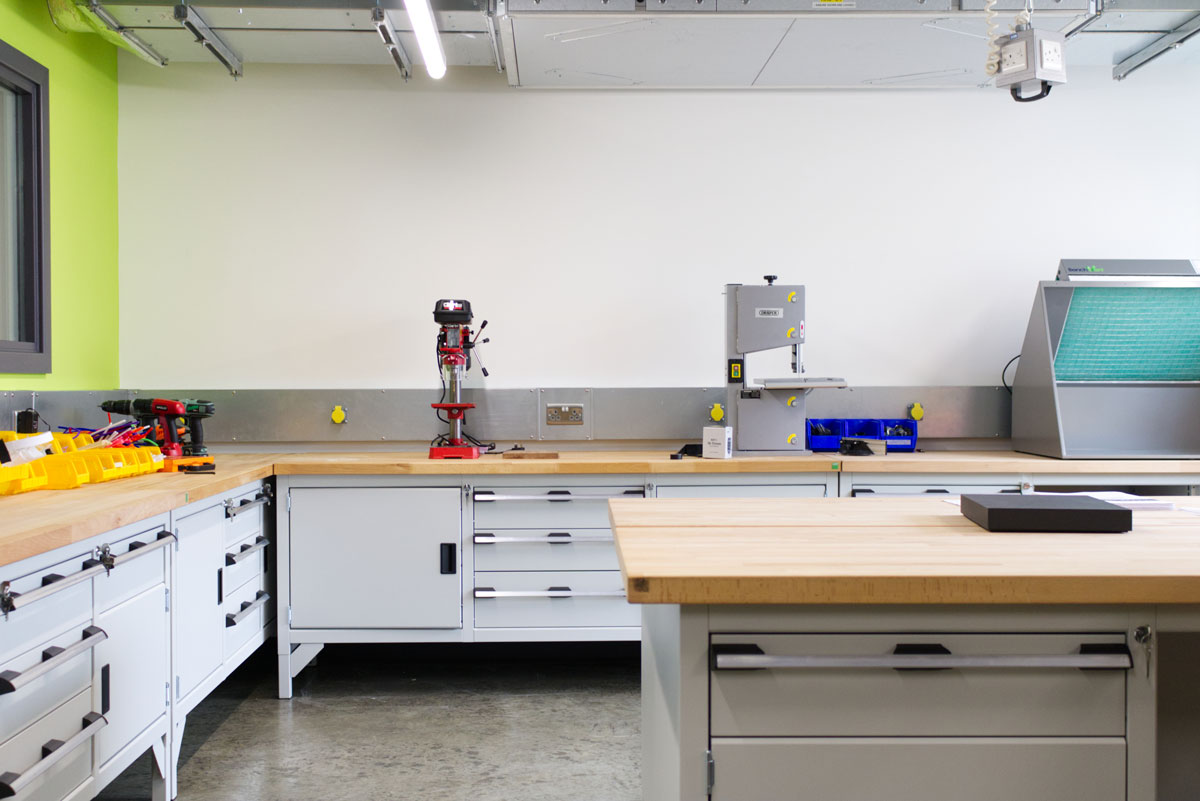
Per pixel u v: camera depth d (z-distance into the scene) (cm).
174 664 203
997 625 113
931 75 320
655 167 338
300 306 332
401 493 271
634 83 327
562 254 337
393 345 334
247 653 254
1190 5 272
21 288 272
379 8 268
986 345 345
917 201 343
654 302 339
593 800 204
